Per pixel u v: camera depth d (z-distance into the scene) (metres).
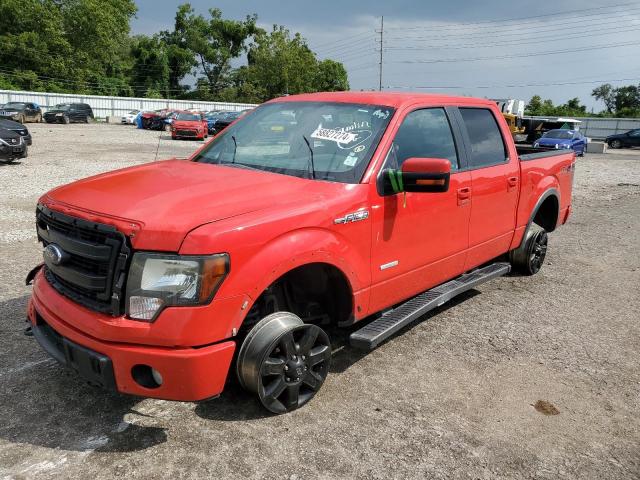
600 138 53.44
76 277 2.93
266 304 3.32
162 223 2.77
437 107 4.45
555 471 2.93
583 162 23.80
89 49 66.62
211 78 86.94
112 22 67.19
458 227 4.52
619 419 3.47
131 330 2.72
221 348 2.85
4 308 4.71
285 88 70.56
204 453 2.92
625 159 26.75
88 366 2.84
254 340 3.10
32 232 7.42
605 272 6.71
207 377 2.82
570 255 7.49
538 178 5.75
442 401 3.57
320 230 3.26
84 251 2.87
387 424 3.27
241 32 84.62
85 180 3.60
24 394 3.41
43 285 3.29
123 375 2.77
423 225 4.08
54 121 40.38
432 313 5.17
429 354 4.26
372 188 3.60
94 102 54.44
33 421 3.14
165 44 82.25
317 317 3.79
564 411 3.53
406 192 3.84
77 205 3.07
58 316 3.03
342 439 3.10
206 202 3.03
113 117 48.12
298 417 3.30
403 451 3.02
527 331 4.80
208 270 2.73
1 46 58.44
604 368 4.16
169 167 3.87
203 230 2.76
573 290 5.98
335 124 4.01
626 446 3.18
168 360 2.72
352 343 3.57
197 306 2.73
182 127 27.27
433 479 2.81
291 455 2.94
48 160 15.94
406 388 3.71
